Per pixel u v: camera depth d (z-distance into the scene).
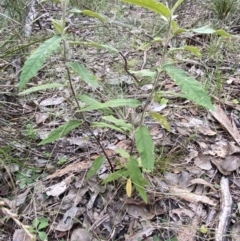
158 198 0.53
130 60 0.85
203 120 0.68
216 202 0.53
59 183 0.56
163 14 0.43
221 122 0.66
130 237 0.49
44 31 0.97
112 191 0.54
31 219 0.51
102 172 0.56
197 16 1.05
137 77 0.78
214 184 0.56
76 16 1.10
